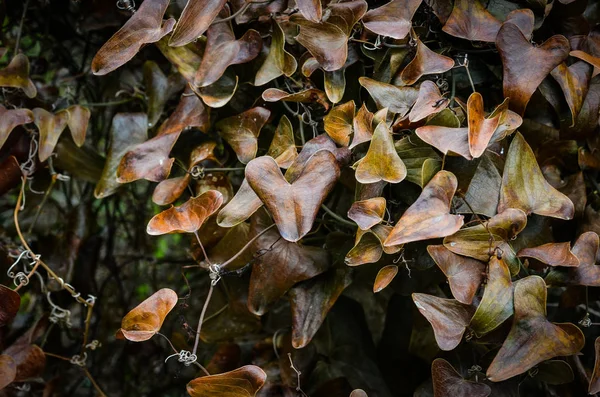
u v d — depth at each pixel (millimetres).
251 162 641
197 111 754
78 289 901
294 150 710
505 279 646
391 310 847
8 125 767
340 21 692
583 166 729
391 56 719
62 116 796
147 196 990
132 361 1000
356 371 830
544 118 732
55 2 906
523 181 665
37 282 890
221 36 719
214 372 821
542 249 658
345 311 853
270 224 737
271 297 726
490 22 709
